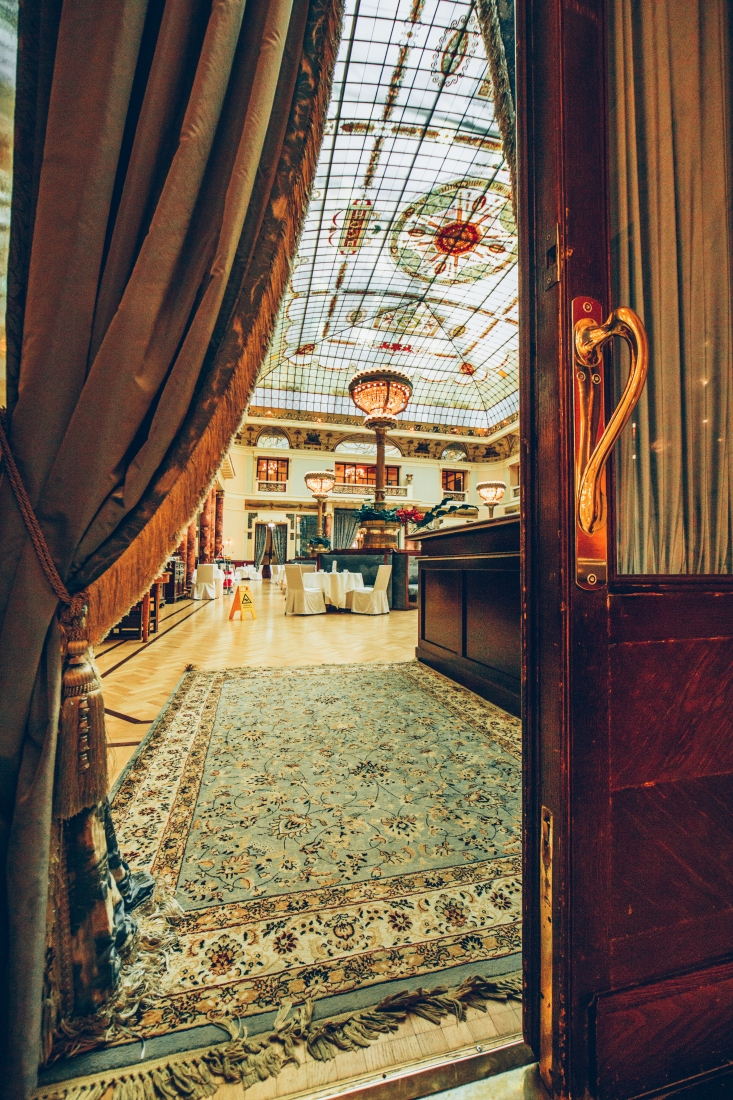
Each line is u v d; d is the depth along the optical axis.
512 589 2.44
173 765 1.79
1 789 0.72
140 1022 0.79
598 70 0.66
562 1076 0.63
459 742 2.04
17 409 0.77
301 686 2.96
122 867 1.00
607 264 0.65
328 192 10.53
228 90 0.89
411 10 7.18
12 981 0.66
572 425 0.63
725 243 0.94
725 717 0.74
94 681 0.83
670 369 0.91
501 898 1.10
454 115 8.76
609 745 0.65
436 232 11.87
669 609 0.70
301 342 17.44
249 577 14.01
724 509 0.93
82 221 0.76
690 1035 0.69
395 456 22.14
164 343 0.85
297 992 0.84
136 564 0.85
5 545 0.76
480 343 17.80
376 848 1.28
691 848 0.71
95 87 0.76
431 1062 0.71
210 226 0.88
